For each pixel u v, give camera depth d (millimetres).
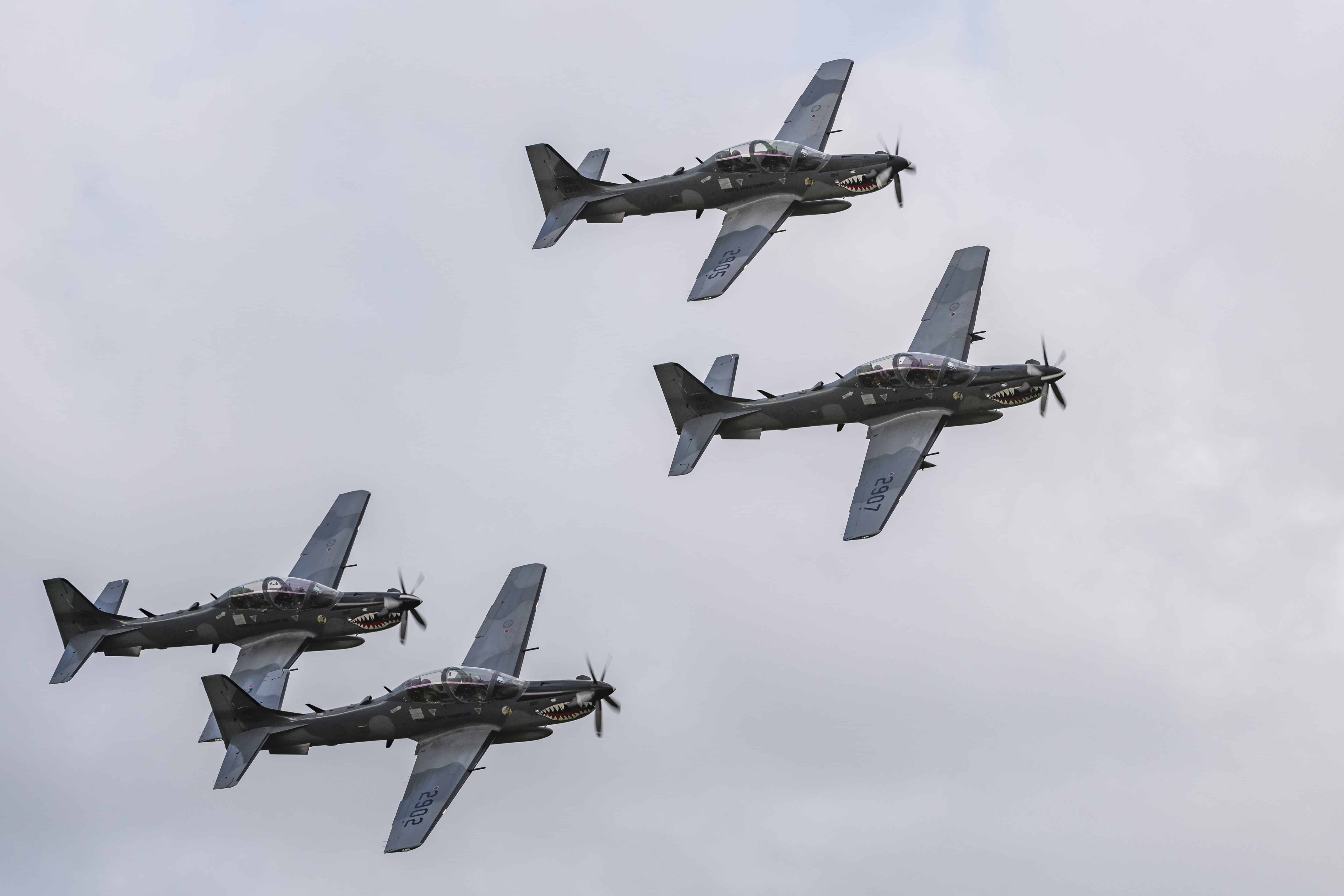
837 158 174625
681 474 154250
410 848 126438
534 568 150000
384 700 139500
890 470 144250
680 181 181375
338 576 166750
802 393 153625
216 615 164500
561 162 185625
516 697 135500
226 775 139750
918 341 154500
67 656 168625
